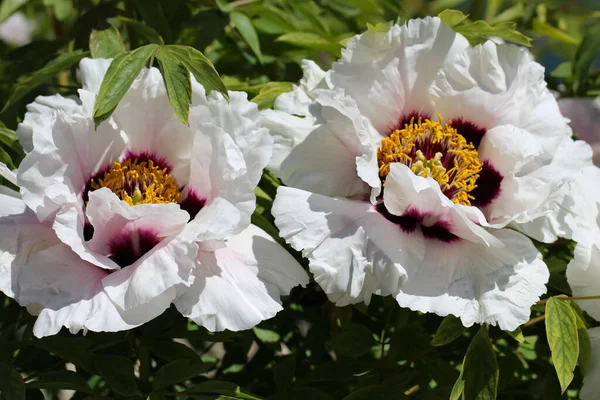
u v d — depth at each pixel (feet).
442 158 3.67
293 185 3.56
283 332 3.98
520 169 3.61
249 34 4.07
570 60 4.45
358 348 3.64
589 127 4.54
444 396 3.60
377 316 3.94
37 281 3.39
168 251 3.38
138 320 3.36
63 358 3.62
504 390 3.77
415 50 3.64
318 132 3.58
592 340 3.59
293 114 3.62
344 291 3.43
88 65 3.59
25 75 3.99
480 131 3.68
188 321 3.74
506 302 3.46
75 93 3.95
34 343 3.54
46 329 3.33
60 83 4.26
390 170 3.46
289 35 4.04
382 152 3.66
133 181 3.56
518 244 3.51
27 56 4.00
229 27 4.23
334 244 3.45
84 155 3.50
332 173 3.57
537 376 3.84
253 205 3.41
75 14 4.24
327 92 3.52
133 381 3.51
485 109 3.66
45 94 3.94
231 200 3.42
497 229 3.55
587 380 3.57
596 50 4.14
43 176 3.40
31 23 5.01
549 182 3.56
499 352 3.81
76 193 3.46
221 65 4.28
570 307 3.49
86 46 3.92
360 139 3.49
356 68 3.63
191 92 3.47
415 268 3.49
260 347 3.97
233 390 3.50
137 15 4.11
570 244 3.94
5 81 4.00
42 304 3.37
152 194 3.55
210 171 3.47
